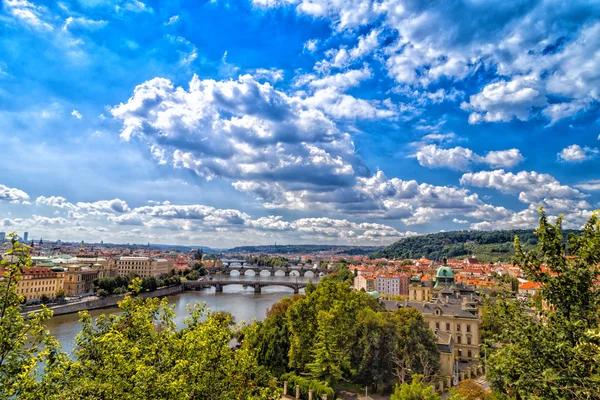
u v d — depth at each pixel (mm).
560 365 22766
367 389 92938
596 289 24359
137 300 44562
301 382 90625
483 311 125438
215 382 39438
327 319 96938
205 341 39688
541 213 26391
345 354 98750
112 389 30719
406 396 60500
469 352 116875
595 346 21422
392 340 92875
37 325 31016
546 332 24172
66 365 31828
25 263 29453
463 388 69188
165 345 39375
